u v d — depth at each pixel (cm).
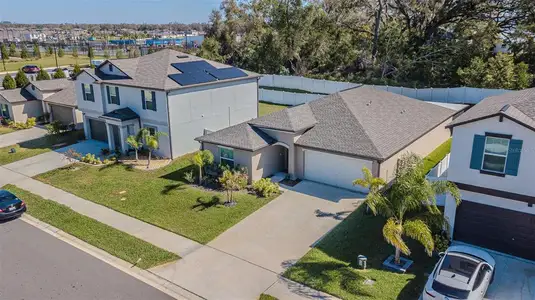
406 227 1296
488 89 3538
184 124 2719
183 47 8456
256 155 2191
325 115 2366
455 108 3098
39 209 2014
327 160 2141
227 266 1467
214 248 1592
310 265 1438
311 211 1877
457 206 1530
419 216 1416
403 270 1370
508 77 3722
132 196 2120
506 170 1388
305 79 4662
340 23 5572
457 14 4697
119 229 1780
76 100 3397
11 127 3681
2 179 2455
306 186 2166
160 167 2542
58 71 4578
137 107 2777
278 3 5653
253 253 1546
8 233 1780
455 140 1466
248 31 6412
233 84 3020
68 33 18300
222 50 6644
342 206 1917
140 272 1452
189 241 1656
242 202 1995
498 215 1462
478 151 1427
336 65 5612
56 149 3005
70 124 3497
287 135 2216
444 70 4469
